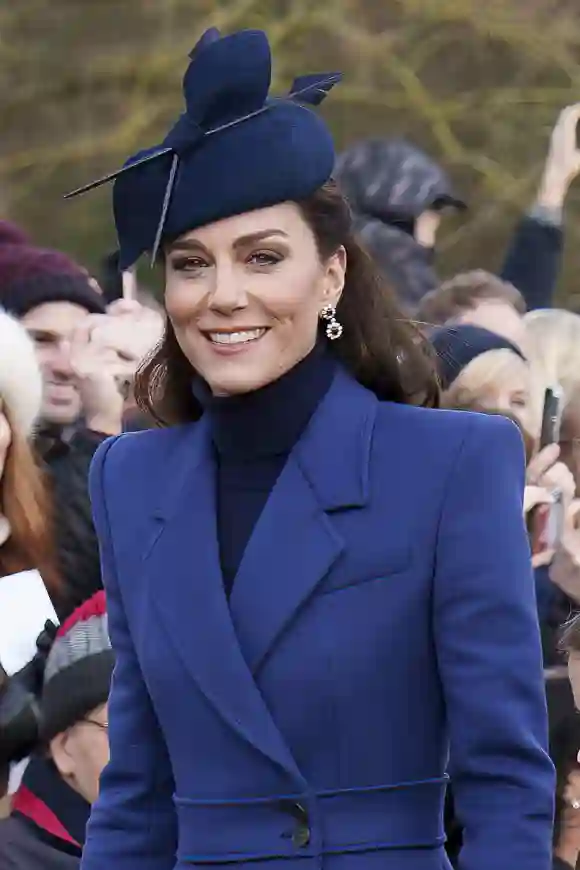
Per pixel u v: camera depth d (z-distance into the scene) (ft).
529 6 77.71
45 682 33.81
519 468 22.75
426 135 76.38
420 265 50.85
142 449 24.56
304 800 21.90
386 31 77.10
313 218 22.62
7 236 47.09
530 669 21.86
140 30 74.18
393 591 22.04
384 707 21.98
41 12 73.77
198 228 22.25
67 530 37.78
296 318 22.49
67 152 72.69
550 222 56.65
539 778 21.76
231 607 22.54
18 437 37.52
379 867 21.86
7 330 37.58
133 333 45.44
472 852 21.76
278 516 22.65
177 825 24.06
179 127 22.40
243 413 23.11
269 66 22.33
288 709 21.98
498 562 21.95
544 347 48.06
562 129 57.41
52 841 33.40
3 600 35.24
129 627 23.80
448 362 44.93
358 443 22.85
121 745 24.20
